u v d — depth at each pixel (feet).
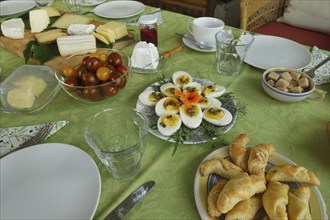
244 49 2.50
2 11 3.86
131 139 1.82
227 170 1.47
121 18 3.60
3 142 1.83
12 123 2.04
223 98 2.10
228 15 6.30
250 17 4.24
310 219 1.24
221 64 2.61
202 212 1.34
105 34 2.89
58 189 1.47
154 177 1.61
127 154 1.55
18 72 2.42
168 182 1.57
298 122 1.97
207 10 6.25
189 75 2.33
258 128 1.93
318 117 2.00
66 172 1.55
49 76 2.41
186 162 1.69
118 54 2.33
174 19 3.56
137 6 3.86
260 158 1.47
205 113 1.91
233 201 1.26
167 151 1.76
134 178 1.59
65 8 4.04
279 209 1.23
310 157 1.69
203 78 2.45
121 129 1.88
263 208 1.34
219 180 1.49
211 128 1.83
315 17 4.60
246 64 2.64
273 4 4.76
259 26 4.79
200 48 2.87
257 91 2.30
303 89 2.10
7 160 1.64
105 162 1.60
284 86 2.10
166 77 2.50
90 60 2.16
